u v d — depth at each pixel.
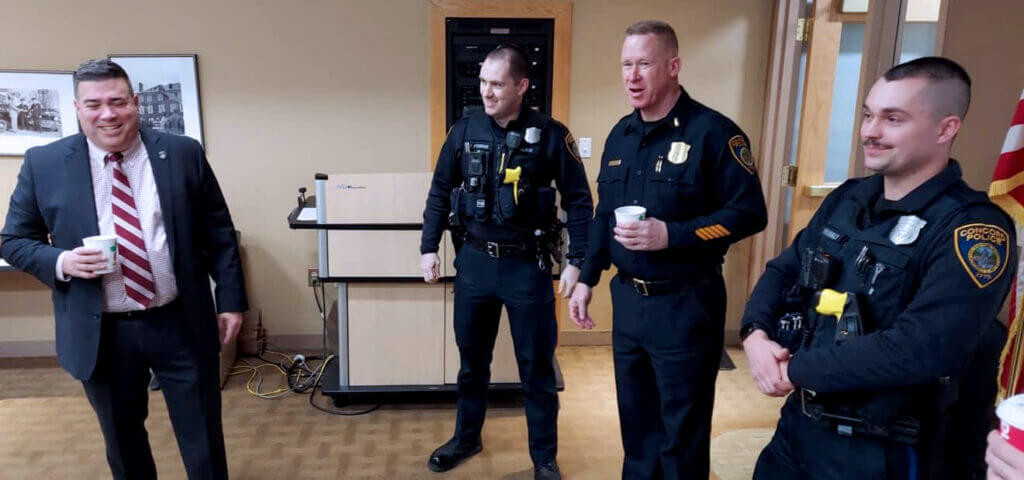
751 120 3.43
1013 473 0.80
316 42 3.25
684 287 1.74
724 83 3.38
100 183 1.74
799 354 1.26
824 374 1.20
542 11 3.25
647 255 1.74
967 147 1.78
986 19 1.71
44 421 2.78
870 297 1.21
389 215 2.63
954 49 1.77
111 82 1.64
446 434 2.69
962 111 1.13
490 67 2.04
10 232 1.76
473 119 2.23
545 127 2.17
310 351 3.57
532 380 2.29
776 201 3.34
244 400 2.98
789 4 3.16
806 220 3.32
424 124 3.38
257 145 3.35
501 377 2.88
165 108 3.25
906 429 1.21
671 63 1.70
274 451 2.55
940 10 1.80
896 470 1.23
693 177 1.69
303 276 3.51
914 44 2.84
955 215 1.13
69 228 1.73
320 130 3.35
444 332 2.80
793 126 3.29
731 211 1.67
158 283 1.79
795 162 3.32
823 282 1.28
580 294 1.95
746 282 3.61
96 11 3.13
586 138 3.42
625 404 1.94
